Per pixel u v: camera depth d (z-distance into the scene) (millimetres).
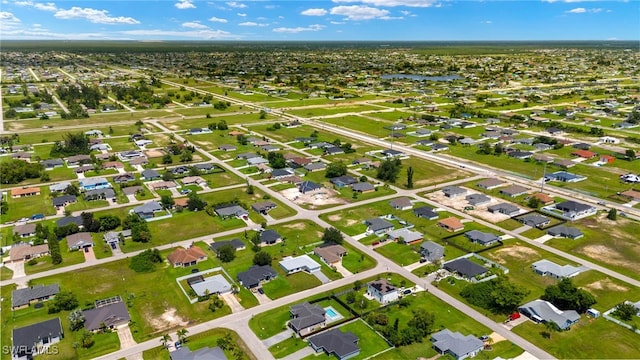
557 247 106312
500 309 82188
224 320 79375
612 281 91750
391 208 129875
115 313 78125
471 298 85125
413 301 85312
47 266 97062
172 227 116875
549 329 75625
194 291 86562
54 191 139000
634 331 76125
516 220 121125
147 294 87000
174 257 98500
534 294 87375
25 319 79375
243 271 94625
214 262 99375
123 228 114500
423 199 137375
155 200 134375
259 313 81312
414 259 101188
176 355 68062
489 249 105438
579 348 72125
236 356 69688
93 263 98438
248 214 124500
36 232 110438
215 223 119438
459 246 107062
